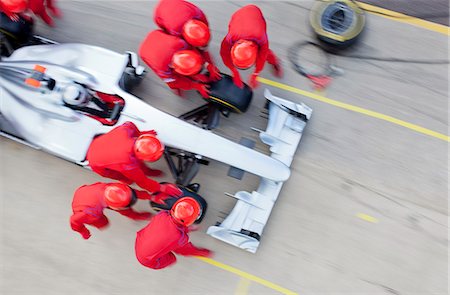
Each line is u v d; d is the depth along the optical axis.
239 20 4.31
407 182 5.45
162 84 5.77
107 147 4.20
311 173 5.53
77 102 4.51
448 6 5.73
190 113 5.34
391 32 5.74
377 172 5.48
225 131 5.66
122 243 5.57
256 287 5.40
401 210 5.41
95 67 4.80
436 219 5.38
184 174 5.19
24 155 5.77
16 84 4.79
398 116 5.58
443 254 5.34
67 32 5.91
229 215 5.16
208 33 4.26
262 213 5.12
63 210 5.65
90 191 4.35
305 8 5.82
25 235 5.65
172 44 4.28
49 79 4.57
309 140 5.58
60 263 5.58
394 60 5.68
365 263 5.36
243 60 4.15
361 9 5.73
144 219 5.11
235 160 4.66
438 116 5.56
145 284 5.48
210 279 5.46
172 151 5.14
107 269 5.54
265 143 5.28
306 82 5.69
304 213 5.47
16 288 5.56
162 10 4.34
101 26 5.93
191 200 4.20
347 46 5.63
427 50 5.69
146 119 4.69
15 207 5.70
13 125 4.91
